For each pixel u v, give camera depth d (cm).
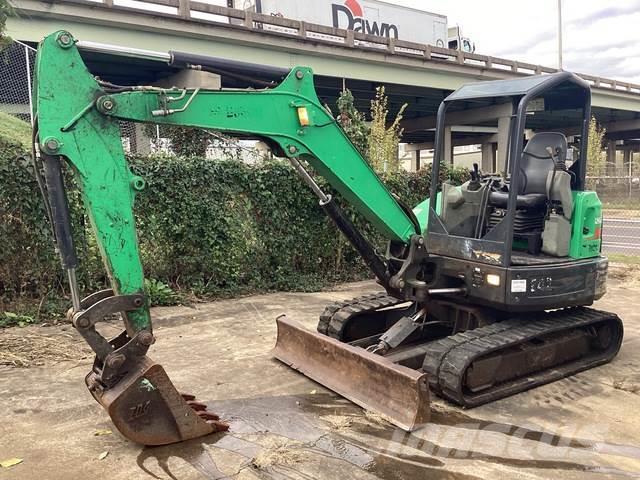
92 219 337
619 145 5544
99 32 1461
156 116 352
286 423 400
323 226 902
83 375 492
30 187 672
